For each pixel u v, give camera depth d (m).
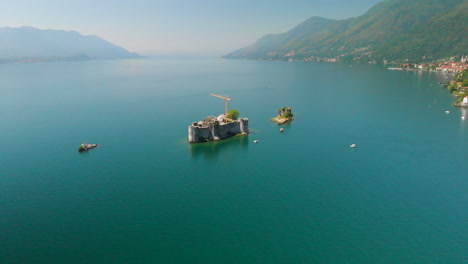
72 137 192.25
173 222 105.25
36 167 146.62
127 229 101.50
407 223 104.00
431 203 115.44
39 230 100.38
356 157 160.25
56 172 141.62
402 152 166.25
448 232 99.25
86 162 153.25
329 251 91.75
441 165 148.38
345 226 102.88
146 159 158.00
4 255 89.44
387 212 110.25
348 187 128.38
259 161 156.38
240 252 91.50
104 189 126.62
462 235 97.69
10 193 122.62
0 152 166.25
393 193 122.88
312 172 142.88
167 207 114.00
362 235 98.38
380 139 188.75
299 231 100.56
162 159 158.38
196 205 115.56
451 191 123.69
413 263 87.00
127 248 92.94
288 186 129.88
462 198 118.44
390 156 161.00
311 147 176.50
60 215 108.44
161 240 96.56
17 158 157.75
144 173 141.75
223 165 151.50
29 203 115.69
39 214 109.00
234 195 122.69
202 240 96.69
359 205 114.88
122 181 133.75
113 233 99.56
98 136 194.38
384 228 101.62
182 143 182.62
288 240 96.50
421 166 147.62
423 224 103.31
